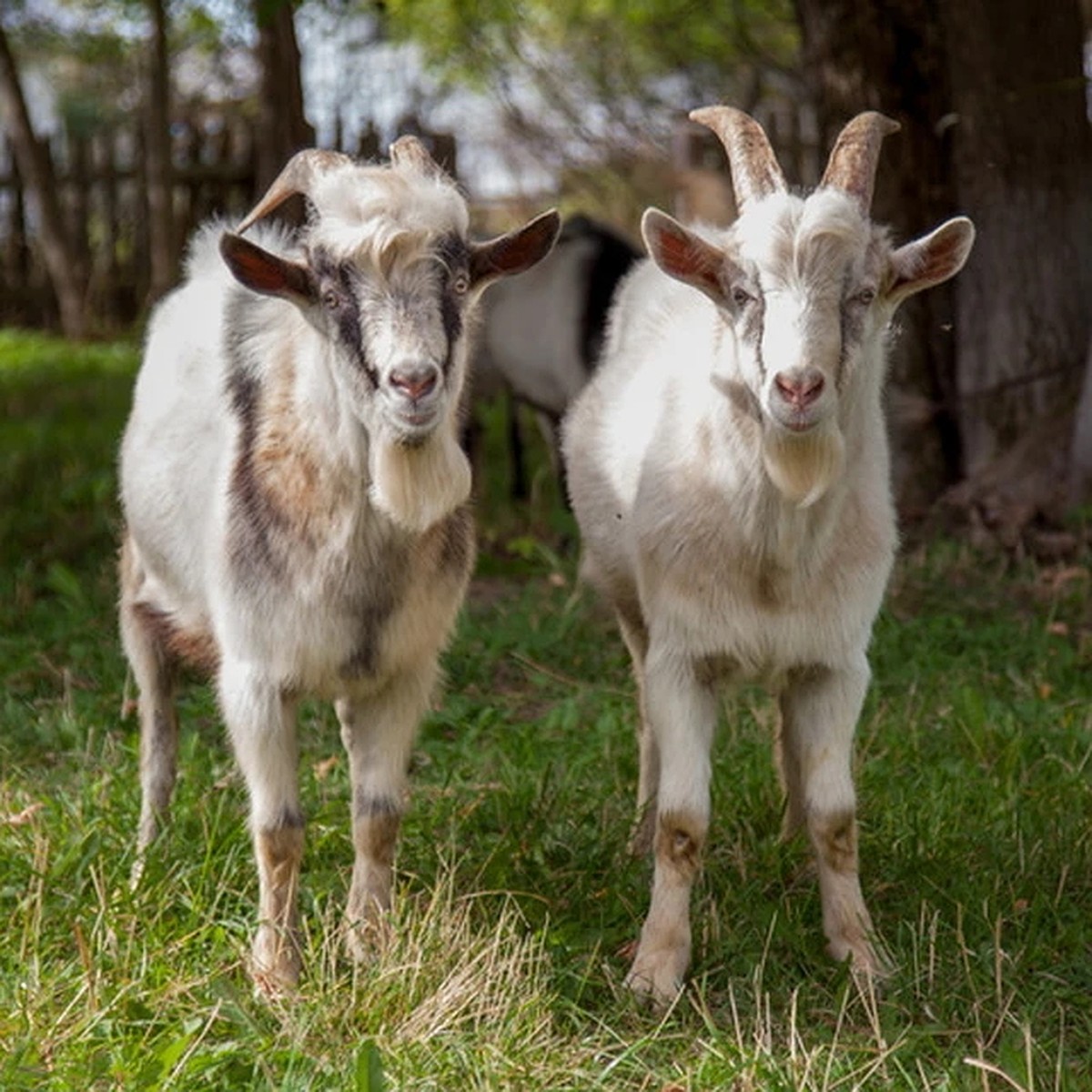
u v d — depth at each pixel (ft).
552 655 26.21
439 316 14.62
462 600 17.28
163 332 18.90
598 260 33.86
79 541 31.35
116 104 72.79
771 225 15.31
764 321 15.19
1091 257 32.50
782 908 17.47
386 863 17.13
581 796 20.18
